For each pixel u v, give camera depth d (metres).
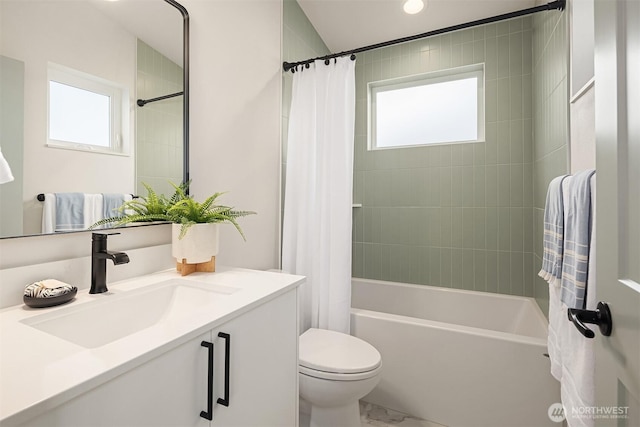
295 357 1.13
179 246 1.18
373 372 1.40
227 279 1.13
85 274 1.01
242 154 1.74
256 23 1.86
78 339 0.84
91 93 1.04
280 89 2.08
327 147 1.88
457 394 1.66
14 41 0.86
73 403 0.50
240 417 0.86
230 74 1.66
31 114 0.89
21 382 0.49
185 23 1.38
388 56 2.73
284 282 1.09
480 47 2.45
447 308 2.47
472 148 2.49
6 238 0.85
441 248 2.59
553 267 1.19
